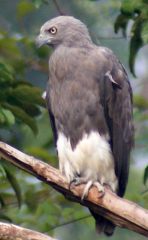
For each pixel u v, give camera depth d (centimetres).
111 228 1340
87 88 1358
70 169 1366
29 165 1209
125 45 2309
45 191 1526
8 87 1384
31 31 2147
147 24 1356
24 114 1372
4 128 1345
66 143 1364
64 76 1371
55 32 1428
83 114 1353
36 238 1165
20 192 1370
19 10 1669
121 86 1384
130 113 1405
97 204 1251
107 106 1366
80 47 1400
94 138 1348
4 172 1262
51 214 1508
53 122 1405
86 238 1959
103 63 1373
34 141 1705
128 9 1369
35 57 1688
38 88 1389
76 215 1518
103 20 1791
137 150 1831
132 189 1845
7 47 1659
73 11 1992
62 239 1955
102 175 1356
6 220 1465
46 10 2145
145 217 1188
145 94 2205
